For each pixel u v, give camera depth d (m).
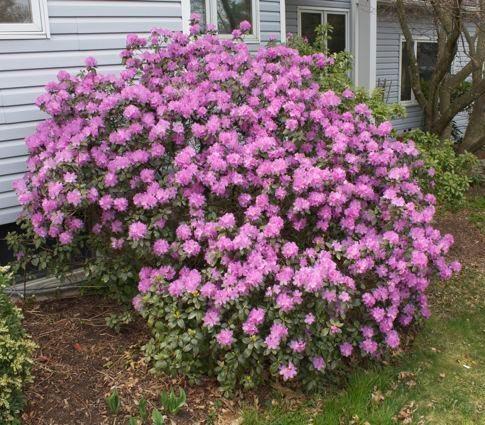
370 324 3.51
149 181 3.66
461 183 5.95
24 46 4.49
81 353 3.73
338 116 4.14
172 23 5.25
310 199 3.45
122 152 3.79
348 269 3.36
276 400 3.43
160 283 3.33
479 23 7.80
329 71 5.33
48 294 4.46
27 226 3.97
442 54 8.26
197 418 3.26
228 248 3.19
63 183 3.63
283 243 3.32
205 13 7.14
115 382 3.47
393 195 3.58
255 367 3.29
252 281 3.05
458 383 3.86
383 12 11.80
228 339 3.04
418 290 3.79
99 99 3.98
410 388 3.73
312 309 3.19
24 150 4.61
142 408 3.21
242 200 3.53
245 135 3.94
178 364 3.23
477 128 10.02
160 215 3.52
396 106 5.61
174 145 3.86
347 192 3.55
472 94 8.38
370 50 11.14
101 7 4.82
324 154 3.80
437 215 7.79
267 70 4.34
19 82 4.51
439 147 6.61
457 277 5.70
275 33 7.87
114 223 3.74
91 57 4.51
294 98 3.98
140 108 3.90
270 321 3.16
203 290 3.12
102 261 3.92
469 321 4.77
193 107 3.81
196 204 3.51
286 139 3.86
